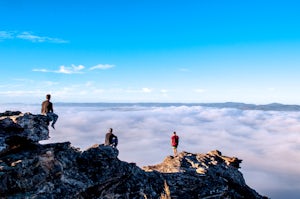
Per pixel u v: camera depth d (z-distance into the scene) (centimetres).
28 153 1429
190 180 2116
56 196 1349
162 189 1884
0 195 1232
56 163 1459
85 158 1680
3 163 1314
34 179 1342
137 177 1838
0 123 1427
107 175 1639
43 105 1662
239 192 2302
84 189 1480
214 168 2406
